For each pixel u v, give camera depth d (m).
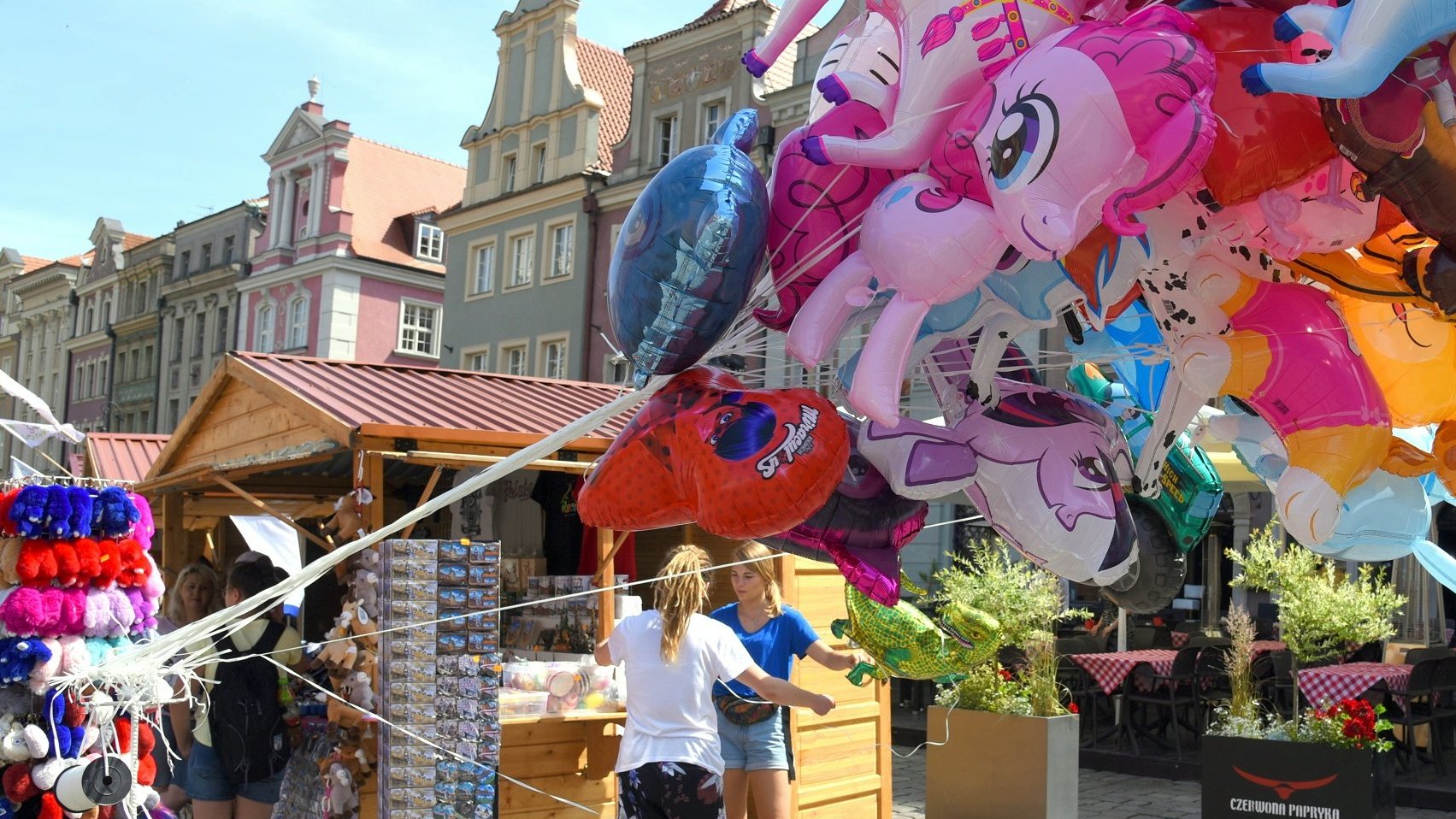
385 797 4.83
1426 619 9.64
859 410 2.70
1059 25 2.58
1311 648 6.59
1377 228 2.71
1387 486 3.03
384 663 4.88
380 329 34.09
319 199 34.53
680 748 4.07
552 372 24.81
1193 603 13.23
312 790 5.09
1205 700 9.34
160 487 7.87
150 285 43.12
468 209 26.91
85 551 4.07
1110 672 9.47
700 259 2.71
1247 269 2.69
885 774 6.72
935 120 2.67
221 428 6.94
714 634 4.20
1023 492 2.92
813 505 2.78
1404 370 2.97
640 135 23.45
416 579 4.91
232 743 5.07
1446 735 9.37
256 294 36.44
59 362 50.53
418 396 6.18
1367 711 6.13
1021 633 6.64
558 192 24.81
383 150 36.38
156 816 4.38
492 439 5.43
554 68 25.77
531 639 6.35
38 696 3.99
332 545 5.39
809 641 4.80
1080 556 2.87
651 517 3.01
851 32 3.07
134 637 4.29
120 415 43.94
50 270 50.94
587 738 5.62
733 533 2.81
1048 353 3.38
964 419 3.06
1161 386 3.33
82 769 3.89
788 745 4.91
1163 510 3.46
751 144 2.99
